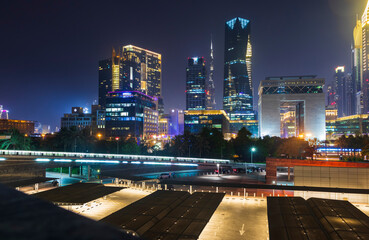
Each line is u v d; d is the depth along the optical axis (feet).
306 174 253.44
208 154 554.87
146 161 391.24
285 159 298.35
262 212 190.39
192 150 543.80
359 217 144.05
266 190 275.59
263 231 154.10
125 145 548.31
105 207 201.57
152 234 123.24
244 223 167.22
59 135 481.87
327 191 213.25
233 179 364.58
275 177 304.09
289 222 137.59
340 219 139.44
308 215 148.56
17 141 420.36
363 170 242.58
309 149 549.13
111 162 382.63
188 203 175.63
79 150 520.01
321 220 140.97
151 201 178.29
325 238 118.42
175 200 181.27
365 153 440.86
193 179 364.99
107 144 559.79
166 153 615.98
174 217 146.51
